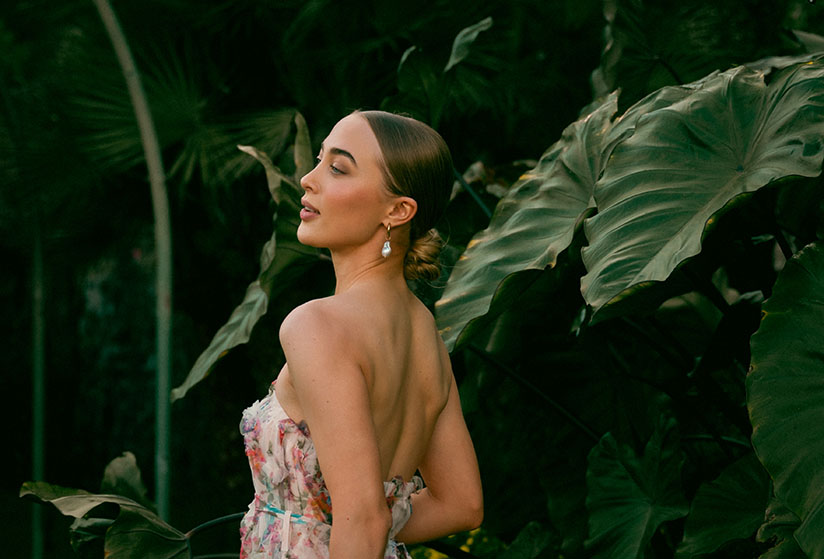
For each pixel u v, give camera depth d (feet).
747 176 5.82
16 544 23.34
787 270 5.83
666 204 5.96
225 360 20.77
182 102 13.99
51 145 14.97
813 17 13.29
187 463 22.33
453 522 5.23
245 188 19.31
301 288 19.25
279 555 4.50
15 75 15.69
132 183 18.07
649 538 7.36
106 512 8.15
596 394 10.93
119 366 25.76
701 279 7.34
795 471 5.37
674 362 8.91
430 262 5.00
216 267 20.29
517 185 7.63
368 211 4.67
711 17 11.79
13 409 29.14
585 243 7.10
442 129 16.51
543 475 10.92
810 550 5.16
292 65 15.93
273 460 4.58
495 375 10.03
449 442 5.24
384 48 16.98
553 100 18.11
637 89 10.61
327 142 4.77
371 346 4.47
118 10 14.16
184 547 6.89
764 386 5.60
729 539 6.89
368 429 4.22
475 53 15.58
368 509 4.12
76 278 27.14
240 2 15.43
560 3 17.43
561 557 10.65
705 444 10.19
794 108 5.95
